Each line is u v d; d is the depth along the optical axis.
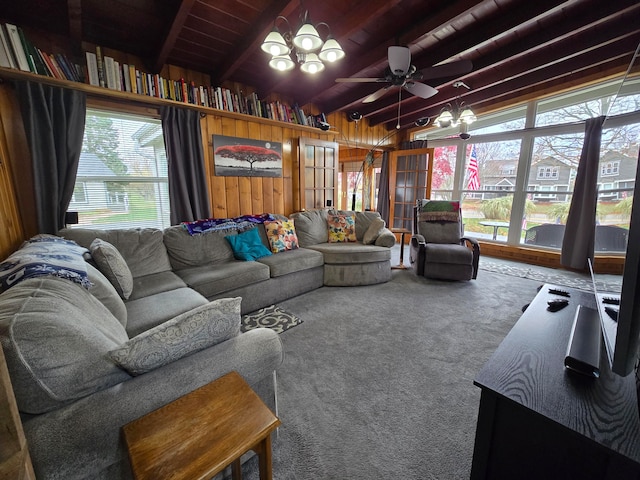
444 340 2.16
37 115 2.11
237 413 0.84
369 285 3.38
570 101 4.11
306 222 3.69
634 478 0.71
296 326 2.38
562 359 1.07
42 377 0.72
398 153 5.61
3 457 0.55
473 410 1.48
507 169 4.85
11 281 1.08
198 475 0.67
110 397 0.80
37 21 2.12
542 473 0.90
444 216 4.03
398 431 1.35
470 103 4.38
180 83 2.79
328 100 4.28
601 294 1.54
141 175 2.82
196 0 2.08
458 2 2.18
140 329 1.56
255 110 3.40
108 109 2.50
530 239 4.66
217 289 2.38
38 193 2.14
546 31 2.71
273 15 2.12
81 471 0.74
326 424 1.39
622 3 2.32
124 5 2.05
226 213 3.40
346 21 2.32
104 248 1.82
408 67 2.40
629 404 0.85
